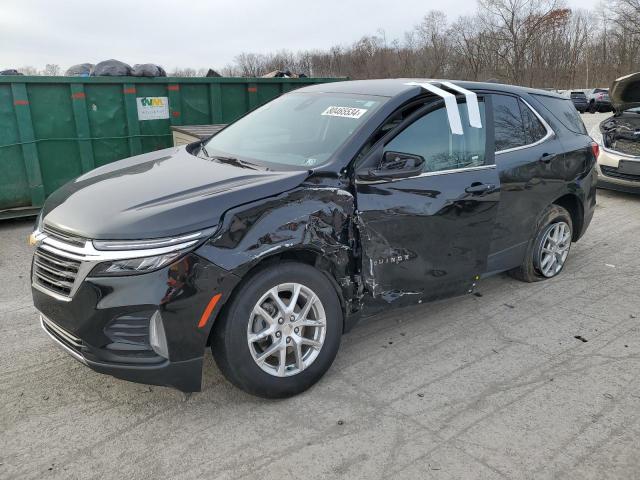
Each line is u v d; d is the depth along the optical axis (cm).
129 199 300
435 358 373
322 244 312
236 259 281
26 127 706
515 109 453
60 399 321
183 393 327
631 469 267
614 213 794
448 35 5066
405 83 398
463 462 271
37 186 727
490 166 410
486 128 418
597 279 523
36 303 306
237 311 289
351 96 396
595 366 364
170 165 370
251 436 290
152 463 269
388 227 345
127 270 267
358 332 411
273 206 299
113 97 772
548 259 506
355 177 334
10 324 416
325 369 331
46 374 347
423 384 341
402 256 357
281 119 414
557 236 508
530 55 5234
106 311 268
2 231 690
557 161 474
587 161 515
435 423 302
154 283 267
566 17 5219
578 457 276
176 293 269
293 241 299
